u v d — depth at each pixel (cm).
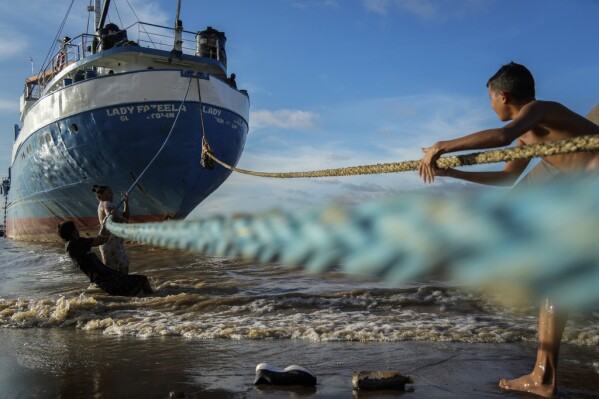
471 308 630
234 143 1931
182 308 664
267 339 490
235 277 967
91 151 1833
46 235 2517
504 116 286
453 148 212
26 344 478
